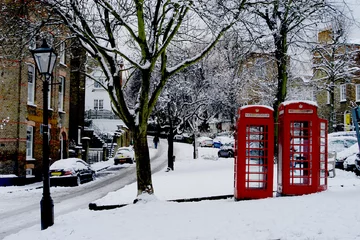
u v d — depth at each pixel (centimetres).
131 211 1063
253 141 1141
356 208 852
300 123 1177
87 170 2633
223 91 3033
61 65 3177
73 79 4153
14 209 1594
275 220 805
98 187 2325
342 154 2242
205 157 4003
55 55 1096
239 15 1291
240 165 1144
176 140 7025
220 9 1251
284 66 2181
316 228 728
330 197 1000
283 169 1141
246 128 1143
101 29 1518
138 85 2858
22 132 2556
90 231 873
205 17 1259
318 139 1145
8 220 1361
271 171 1141
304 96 3638
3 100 2486
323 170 1277
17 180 2500
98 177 2927
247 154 1142
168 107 2855
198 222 857
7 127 2495
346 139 2522
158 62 2539
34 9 1373
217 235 740
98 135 5309
